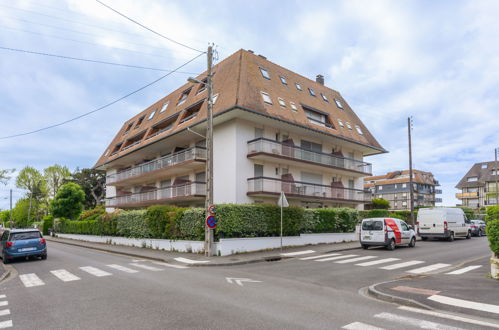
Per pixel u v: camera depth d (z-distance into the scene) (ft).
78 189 144.66
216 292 26.48
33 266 46.29
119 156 114.93
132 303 23.09
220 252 51.93
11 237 52.19
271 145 77.10
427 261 45.37
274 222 60.18
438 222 77.10
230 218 54.39
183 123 86.63
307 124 85.05
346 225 75.41
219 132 79.82
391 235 59.77
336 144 100.73
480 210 179.73
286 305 22.35
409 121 95.81
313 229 68.85
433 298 23.44
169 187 90.53
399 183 244.01
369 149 107.96
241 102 71.26
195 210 57.06
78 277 34.99
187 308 21.59
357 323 18.39
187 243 57.77
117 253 64.90
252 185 75.56
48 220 157.07
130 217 76.59
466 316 19.77
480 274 33.58
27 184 198.90
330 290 27.68
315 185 87.71
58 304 23.48
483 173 225.56
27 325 18.90
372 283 30.99
